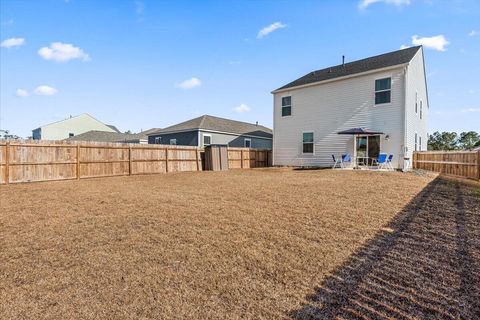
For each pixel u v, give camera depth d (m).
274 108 19.50
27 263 3.29
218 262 3.27
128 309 2.36
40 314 2.30
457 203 5.86
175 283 2.80
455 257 3.23
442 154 13.70
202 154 17.53
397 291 2.55
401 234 4.04
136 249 3.69
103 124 41.31
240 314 2.27
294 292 2.60
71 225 4.74
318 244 3.76
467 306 2.28
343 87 15.98
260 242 3.88
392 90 14.06
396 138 13.93
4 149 9.96
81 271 3.08
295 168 17.14
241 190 8.10
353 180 9.86
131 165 13.89
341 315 2.22
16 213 5.54
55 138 36.38
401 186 8.17
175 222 4.86
